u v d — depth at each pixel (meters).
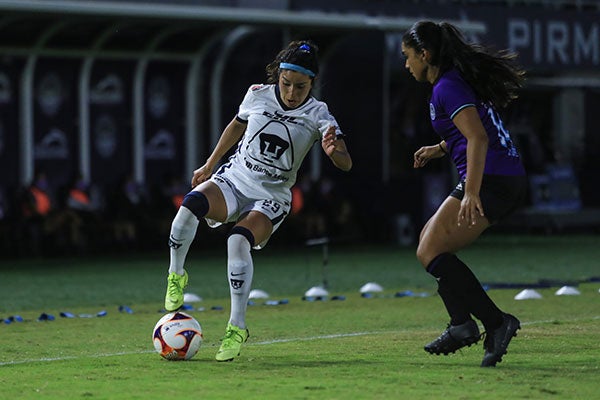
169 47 76.00
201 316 37.47
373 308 39.59
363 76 80.00
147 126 77.19
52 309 42.41
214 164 27.30
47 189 70.94
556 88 95.19
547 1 93.25
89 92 75.06
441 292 24.23
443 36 24.08
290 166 26.50
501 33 90.88
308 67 25.73
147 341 30.67
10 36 69.31
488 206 23.69
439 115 24.06
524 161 96.06
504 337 24.08
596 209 92.00
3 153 71.94
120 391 21.58
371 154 80.75
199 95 78.56
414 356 26.27
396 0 84.88
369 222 80.88
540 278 53.41
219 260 67.50
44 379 23.30
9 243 70.19
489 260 64.62
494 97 23.86
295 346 28.55
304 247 77.31
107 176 75.94
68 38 71.88
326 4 81.50
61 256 71.62
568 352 26.70
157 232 74.56
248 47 79.25
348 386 21.84
